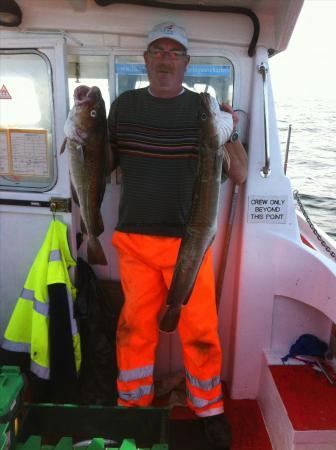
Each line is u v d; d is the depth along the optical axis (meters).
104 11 2.36
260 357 2.71
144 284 2.33
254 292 2.60
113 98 2.54
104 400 2.55
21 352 2.58
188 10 2.31
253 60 2.42
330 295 2.38
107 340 2.56
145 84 2.51
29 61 2.42
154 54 2.07
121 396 2.45
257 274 2.58
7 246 2.74
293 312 2.64
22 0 2.33
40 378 2.47
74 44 2.44
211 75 2.47
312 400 2.27
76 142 2.00
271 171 2.47
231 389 2.78
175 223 2.24
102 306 2.60
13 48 2.40
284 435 2.23
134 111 2.19
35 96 2.47
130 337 2.39
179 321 2.37
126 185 2.26
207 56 2.43
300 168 10.93
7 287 2.83
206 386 2.39
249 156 2.46
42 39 2.35
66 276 2.49
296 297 2.54
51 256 2.47
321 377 2.45
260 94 2.41
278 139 2.45
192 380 2.40
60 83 2.40
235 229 2.63
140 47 2.43
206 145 1.86
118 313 2.77
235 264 2.69
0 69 2.46
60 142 2.49
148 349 2.44
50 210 2.60
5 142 2.56
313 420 2.14
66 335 2.45
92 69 2.50
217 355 2.38
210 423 2.40
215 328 2.37
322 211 8.38
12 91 2.48
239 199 2.58
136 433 2.24
